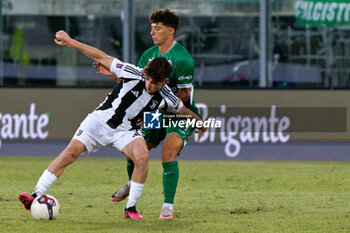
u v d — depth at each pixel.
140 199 29.56
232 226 22.64
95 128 22.84
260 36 52.84
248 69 53.16
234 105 48.97
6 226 22.03
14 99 49.28
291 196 31.27
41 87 49.31
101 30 53.22
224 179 38.22
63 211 25.62
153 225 22.48
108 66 22.69
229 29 53.16
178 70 24.58
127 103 22.64
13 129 49.38
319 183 36.88
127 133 22.98
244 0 52.94
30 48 53.56
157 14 24.53
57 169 23.14
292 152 48.97
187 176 39.47
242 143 49.12
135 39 53.00
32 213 23.41
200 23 53.25
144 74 22.59
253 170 42.91
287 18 52.72
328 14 52.59
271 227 22.58
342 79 52.72
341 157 48.84
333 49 52.75
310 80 52.88
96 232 21.12
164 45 24.80
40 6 53.44
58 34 22.92
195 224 22.88
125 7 52.88
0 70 53.56
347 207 27.64
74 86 49.38
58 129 49.38
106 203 28.05
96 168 42.97
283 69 53.00
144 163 23.03
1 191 31.69
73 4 53.38
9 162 45.44
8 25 53.56
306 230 22.14
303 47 52.81
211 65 53.34
